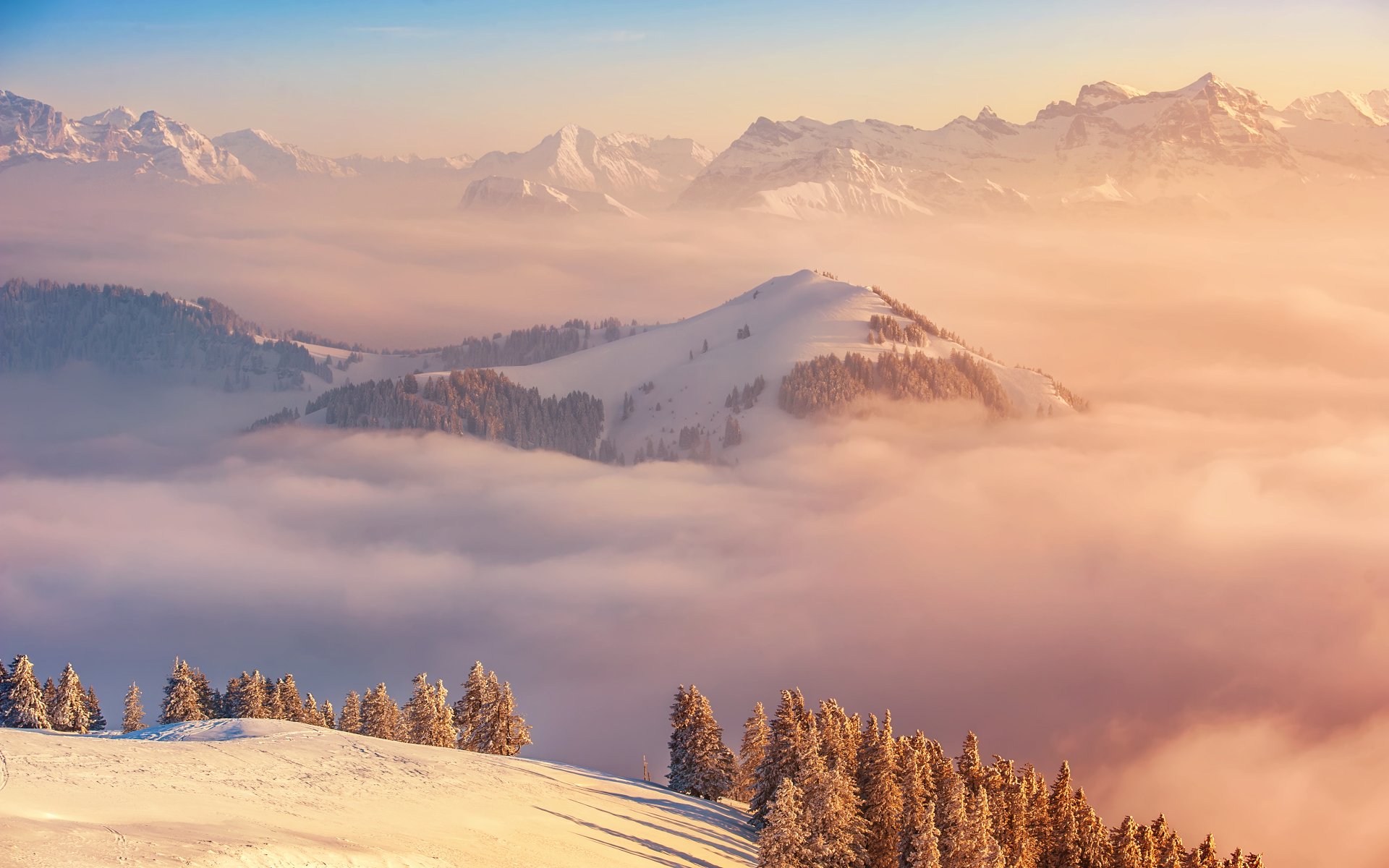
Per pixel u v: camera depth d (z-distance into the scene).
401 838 48.78
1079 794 78.69
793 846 62.28
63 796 44.41
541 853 53.28
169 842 38.81
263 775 58.25
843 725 82.38
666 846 64.50
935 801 74.62
